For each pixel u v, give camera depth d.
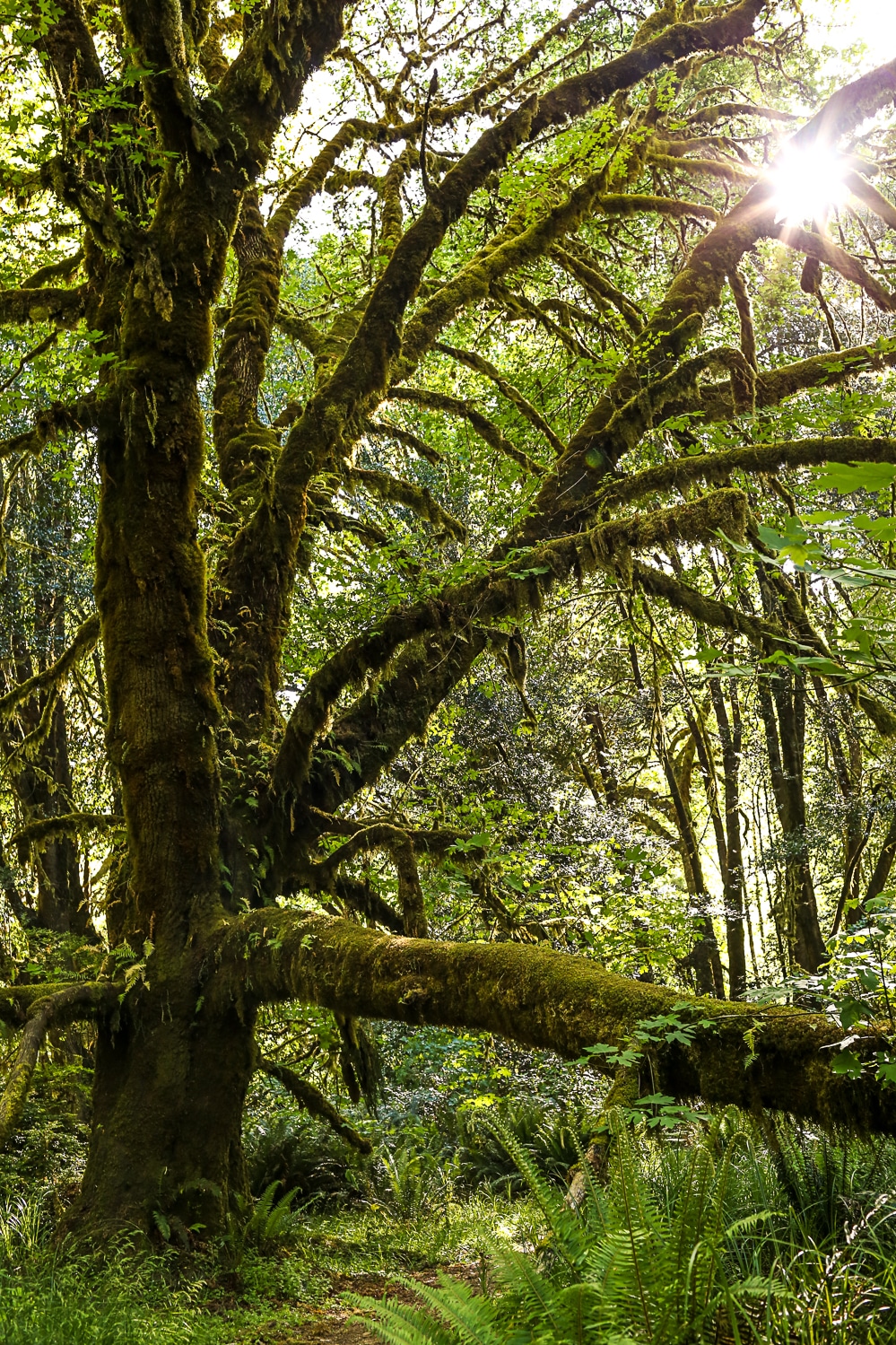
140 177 8.03
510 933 9.06
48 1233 6.84
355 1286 6.81
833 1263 3.53
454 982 5.40
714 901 18.09
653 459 10.77
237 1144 7.39
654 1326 2.90
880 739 12.89
